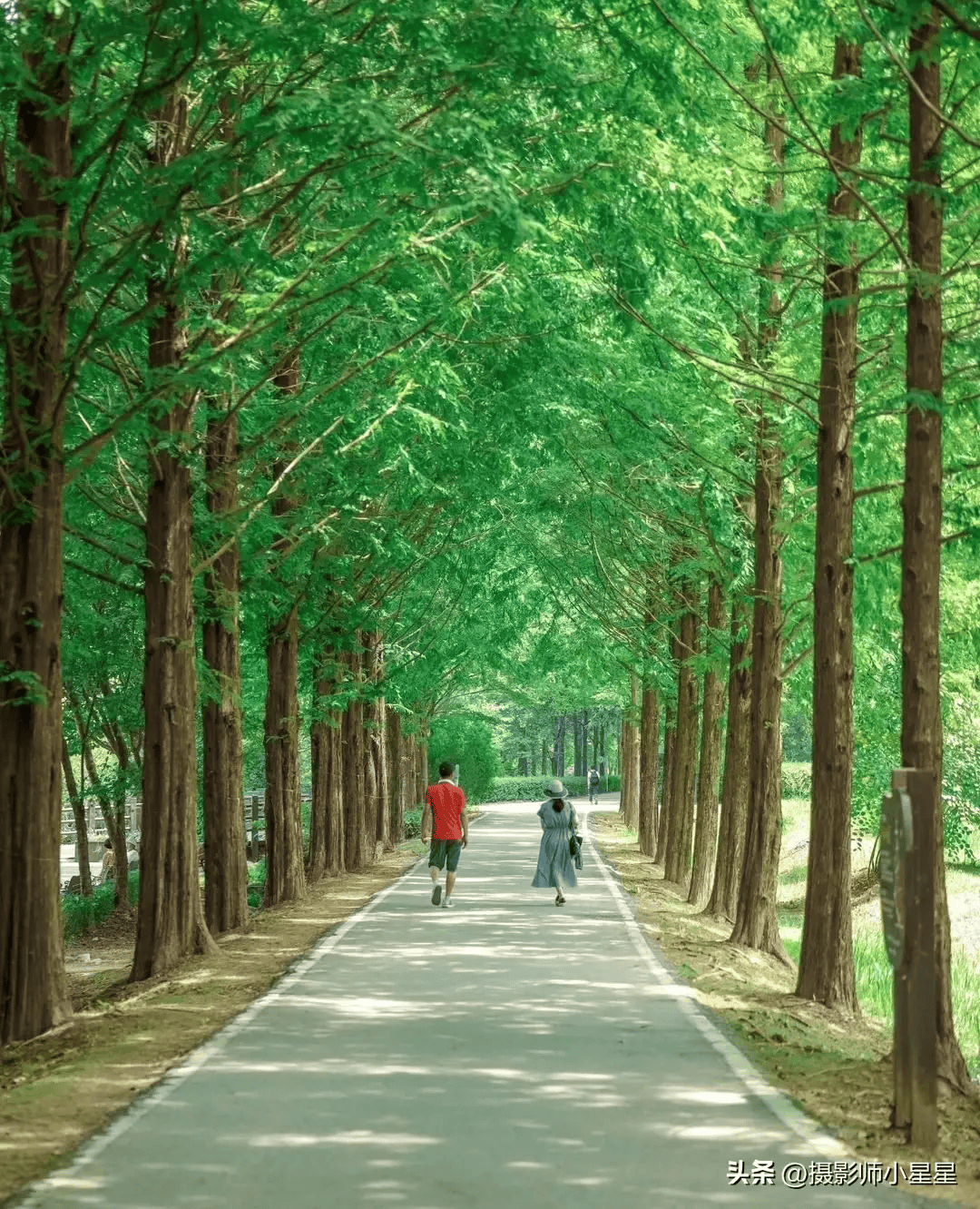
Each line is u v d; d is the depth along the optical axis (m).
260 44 11.17
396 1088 9.38
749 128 16.11
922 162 11.51
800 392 16.03
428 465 23.56
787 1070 10.47
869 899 39.34
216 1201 6.73
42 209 13.25
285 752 26.42
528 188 13.27
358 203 15.51
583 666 37.12
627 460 20.81
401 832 47.75
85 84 12.89
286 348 19.56
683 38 12.30
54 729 13.77
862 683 29.62
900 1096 8.50
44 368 13.23
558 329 17.77
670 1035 11.57
